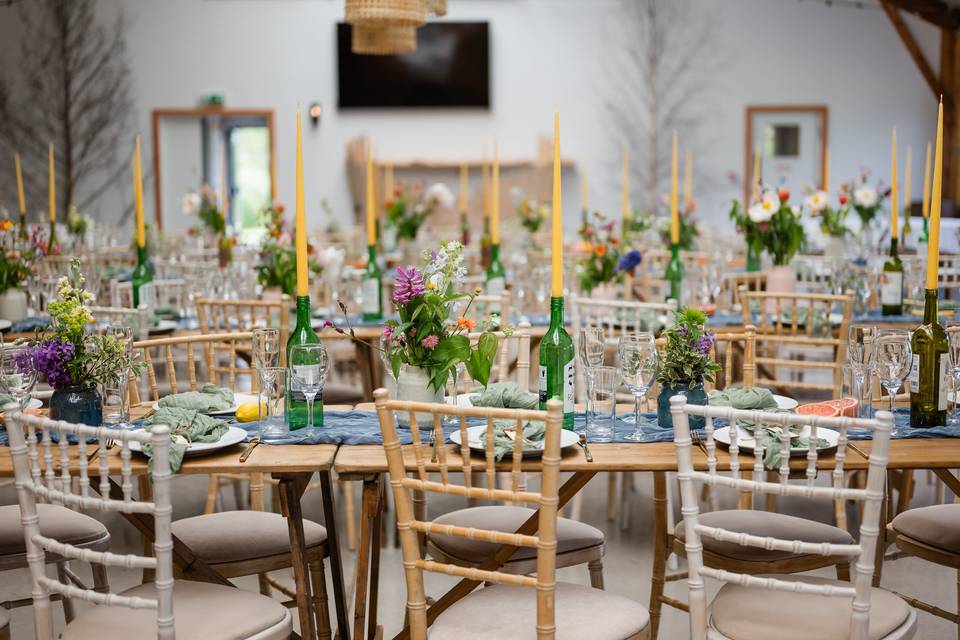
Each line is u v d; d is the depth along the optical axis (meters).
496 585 2.28
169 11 12.14
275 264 4.66
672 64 12.34
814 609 2.08
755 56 12.31
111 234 9.29
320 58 12.26
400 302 2.46
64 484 2.01
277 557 2.46
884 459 1.87
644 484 4.60
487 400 2.53
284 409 2.50
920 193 12.42
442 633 2.02
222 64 12.21
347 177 12.37
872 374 2.52
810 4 12.27
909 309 4.81
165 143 12.29
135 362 2.63
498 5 12.30
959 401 2.67
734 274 5.45
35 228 5.29
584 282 4.85
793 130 12.46
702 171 12.45
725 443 2.30
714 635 2.06
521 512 2.64
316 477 4.24
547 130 12.41
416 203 8.27
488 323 2.55
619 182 12.46
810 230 7.39
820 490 1.91
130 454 2.09
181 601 2.16
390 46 6.20
